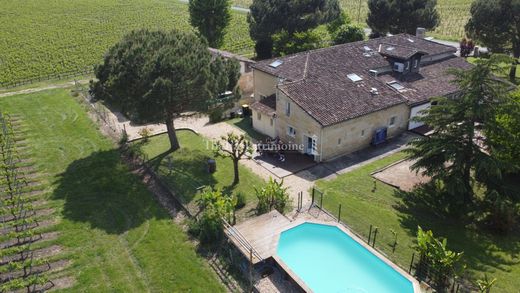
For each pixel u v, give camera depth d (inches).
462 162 1054.4
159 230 1063.6
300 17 2630.4
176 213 1131.3
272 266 938.1
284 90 1412.4
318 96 1416.1
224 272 921.5
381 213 1101.7
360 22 3718.0
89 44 3189.0
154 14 4375.0
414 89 1619.1
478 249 968.9
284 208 1131.9
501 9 2097.7
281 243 995.9
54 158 1439.5
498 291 840.9
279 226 1040.8
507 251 961.5
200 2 2645.2
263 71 1701.5
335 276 904.9
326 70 1568.7
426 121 1120.8
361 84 1521.9
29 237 1045.2
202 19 2704.2
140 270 937.5
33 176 1326.3
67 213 1138.0
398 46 1769.2
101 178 1310.3
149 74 1234.6
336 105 1398.9
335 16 2849.4
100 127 1676.9
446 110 1085.8
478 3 2210.9
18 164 1393.9
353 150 1449.3
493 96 1023.0
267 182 1258.6
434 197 1162.6
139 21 4015.8
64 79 2331.4
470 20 2288.4
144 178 1309.1
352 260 942.4
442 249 855.7
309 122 1352.1
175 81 1243.2
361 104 1430.9
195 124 1708.9
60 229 1073.5
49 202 1187.9
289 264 936.9
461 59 1888.5
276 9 2573.8
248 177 1288.1
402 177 1272.1
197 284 892.6
